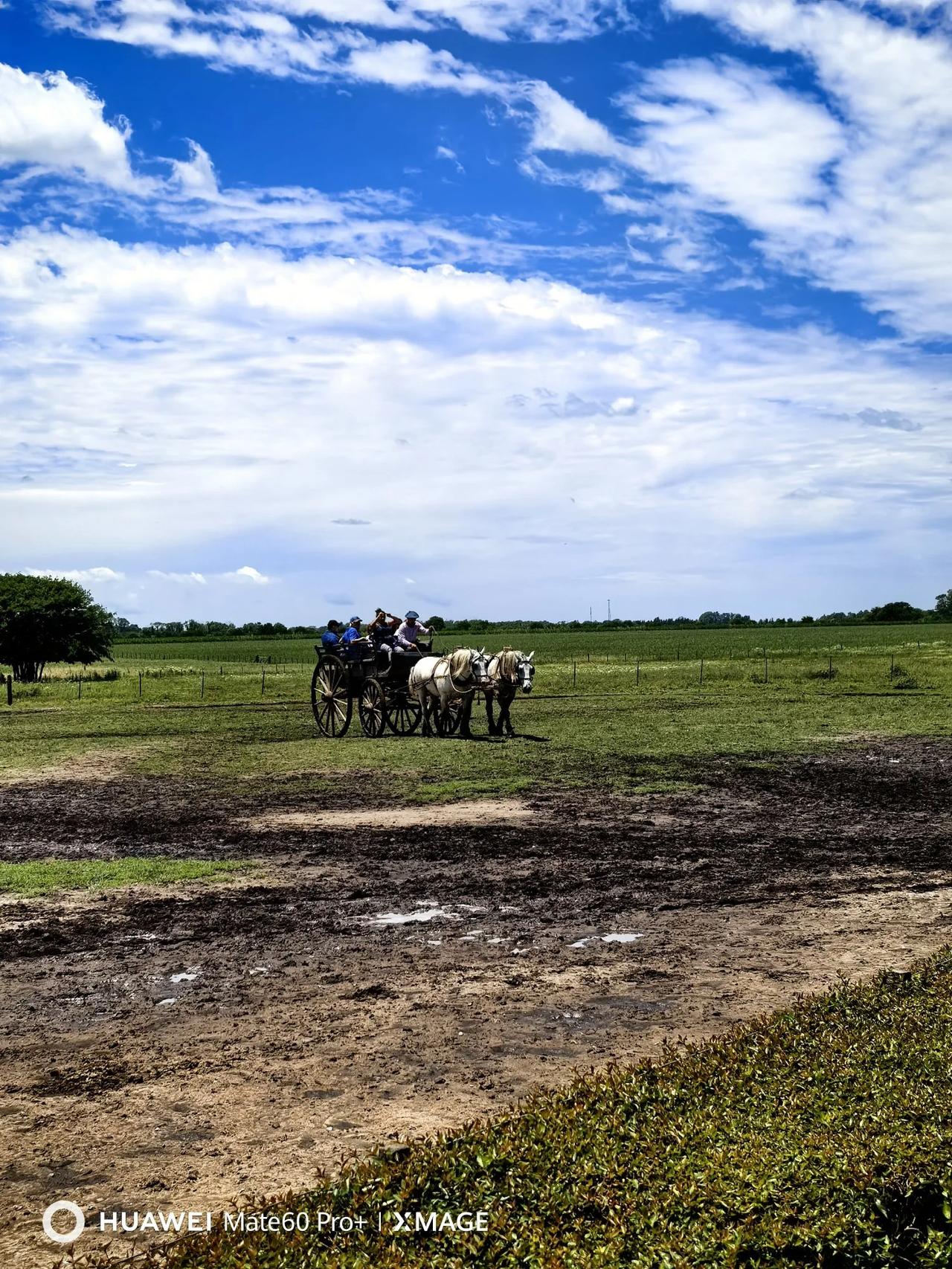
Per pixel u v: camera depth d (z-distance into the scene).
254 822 14.71
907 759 20.03
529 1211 4.15
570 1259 3.79
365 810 15.45
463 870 11.52
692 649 82.25
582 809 15.20
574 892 10.44
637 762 20.05
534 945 8.64
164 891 10.75
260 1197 4.65
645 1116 4.85
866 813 14.62
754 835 13.23
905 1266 3.69
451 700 24.19
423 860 12.05
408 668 25.06
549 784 17.42
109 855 12.65
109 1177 4.90
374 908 9.95
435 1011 7.07
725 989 7.35
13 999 7.54
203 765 20.88
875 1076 4.97
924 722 26.45
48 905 10.26
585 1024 6.73
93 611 55.72
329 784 18.06
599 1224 4.02
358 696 25.67
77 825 14.74
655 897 10.17
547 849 12.54
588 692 38.78
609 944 8.61
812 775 18.20
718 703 33.09
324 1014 7.07
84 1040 6.70
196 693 39.47
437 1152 4.64
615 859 11.91
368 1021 6.90
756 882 10.70
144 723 29.56
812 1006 6.38
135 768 20.67
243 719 30.64
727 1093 5.04
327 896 10.43
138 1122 5.47
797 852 12.18
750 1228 3.86
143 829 14.31
